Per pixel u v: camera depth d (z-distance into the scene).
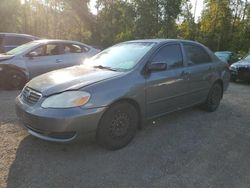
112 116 4.06
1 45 10.79
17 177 3.47
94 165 3.79
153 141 4.60
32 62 8.34
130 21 28.23
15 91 8.07
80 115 3.72
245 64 11.74
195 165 3.90
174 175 3.64
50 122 3.69
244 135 5.06
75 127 3.72
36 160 3.87
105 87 3.98
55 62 8.73
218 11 37.81
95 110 3.83
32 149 4.16
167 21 27.36
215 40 39.59
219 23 38.16
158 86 4.70
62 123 3.67
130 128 4.36
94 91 3.87
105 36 34.25
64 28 39.09
